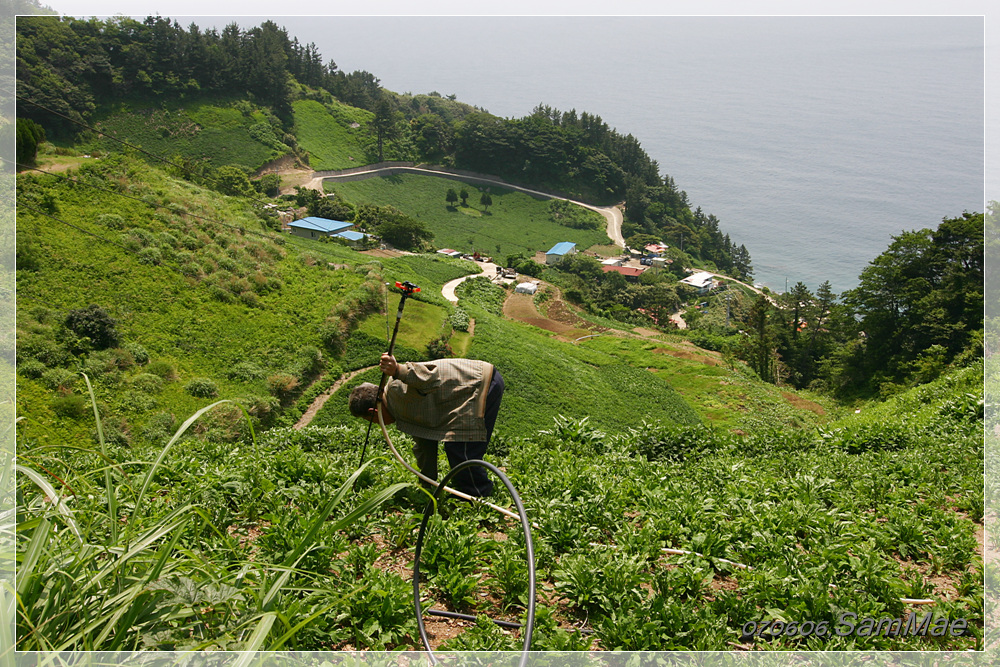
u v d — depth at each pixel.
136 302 45.16
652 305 113.88
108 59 152.25
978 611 4.79
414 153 191.50
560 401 49.78
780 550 5.36
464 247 146.38
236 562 3.71
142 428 33.34
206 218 59.69
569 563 4.54
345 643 3.71
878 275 61.81
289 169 159.88
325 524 4.91
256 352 45.16
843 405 58.62
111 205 54.69
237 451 8.35
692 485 7.59
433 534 4.84
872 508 7.64
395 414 5.88
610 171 194.62
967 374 21.34
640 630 3.89
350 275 60.25
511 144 190.00
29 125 57.53
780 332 78.81
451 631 3.99
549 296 95.00
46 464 5.01
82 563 3.08
